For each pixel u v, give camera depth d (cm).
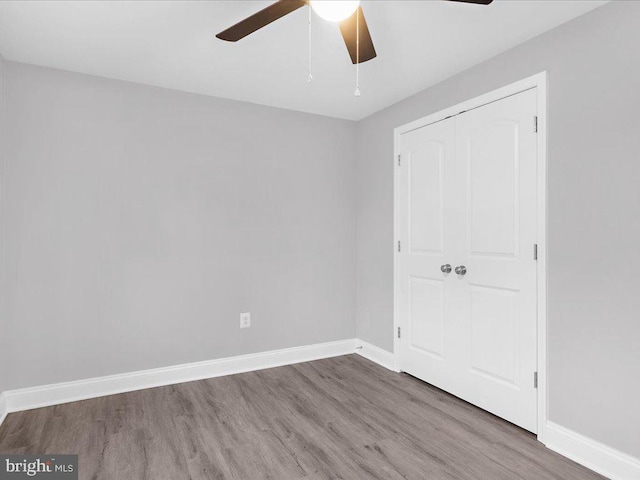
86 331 275
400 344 330
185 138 309
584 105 199
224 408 261
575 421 202
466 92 268
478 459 202
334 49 242
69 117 271
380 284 354
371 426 237
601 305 192
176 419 245
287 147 352
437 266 292
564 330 208
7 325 252
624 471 181
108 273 282
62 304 268
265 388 296
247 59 255
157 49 242
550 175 215
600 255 192
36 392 260
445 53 245
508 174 239
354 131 384
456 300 275
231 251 328
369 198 368
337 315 377
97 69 270
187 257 310
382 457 204
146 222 295
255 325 338
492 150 249
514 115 235
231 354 329
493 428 233
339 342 378
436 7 196
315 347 367
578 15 201
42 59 254
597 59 193
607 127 189
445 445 215
